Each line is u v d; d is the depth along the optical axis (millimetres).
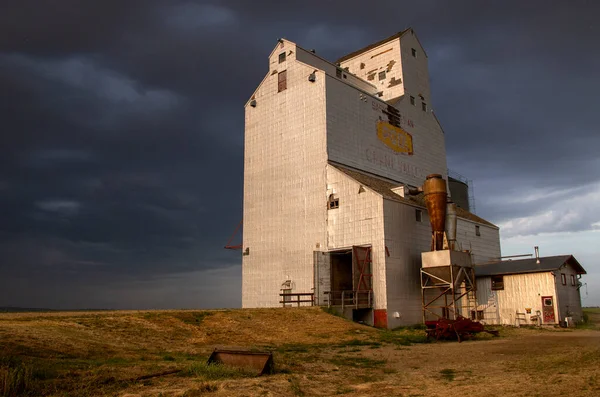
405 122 58500
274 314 34000
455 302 42344
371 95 53812
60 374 14898
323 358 22125
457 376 17000
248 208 52625
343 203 44688
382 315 40344
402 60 60531
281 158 50719
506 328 40031
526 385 14398
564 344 26531
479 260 54594
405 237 43781
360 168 50344
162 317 27906
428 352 24781
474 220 56094
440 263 41125
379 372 18391
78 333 21844
